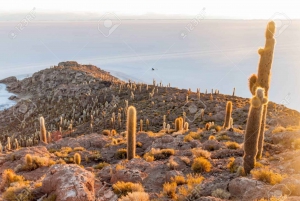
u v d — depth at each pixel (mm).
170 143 19281
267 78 11648
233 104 52812
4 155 19016
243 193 8320
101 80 107688
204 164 12195
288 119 36188
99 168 15562
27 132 75438
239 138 19422
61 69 134500
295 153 12375
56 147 23859
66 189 8078
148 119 50125
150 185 10930
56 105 95938
